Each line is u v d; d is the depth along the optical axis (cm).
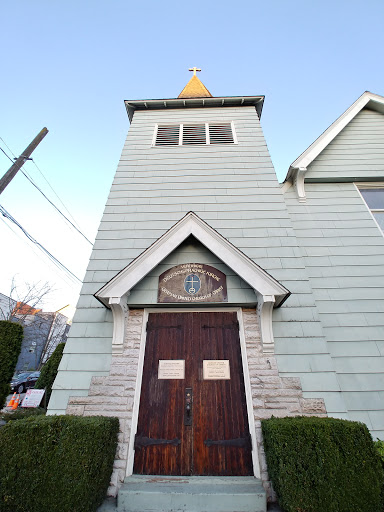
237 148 714
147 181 634
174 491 305
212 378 393
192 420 368
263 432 339
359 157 700
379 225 616
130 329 423
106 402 370
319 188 666
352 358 436
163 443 355
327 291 505
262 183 629
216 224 555
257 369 391
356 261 541
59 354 968
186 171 656
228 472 339
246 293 440
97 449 280
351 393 408
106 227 548
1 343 429
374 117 783
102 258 503
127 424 357
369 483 264
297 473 269
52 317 3169
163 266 476
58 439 276
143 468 342
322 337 417
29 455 265
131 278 412
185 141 748
